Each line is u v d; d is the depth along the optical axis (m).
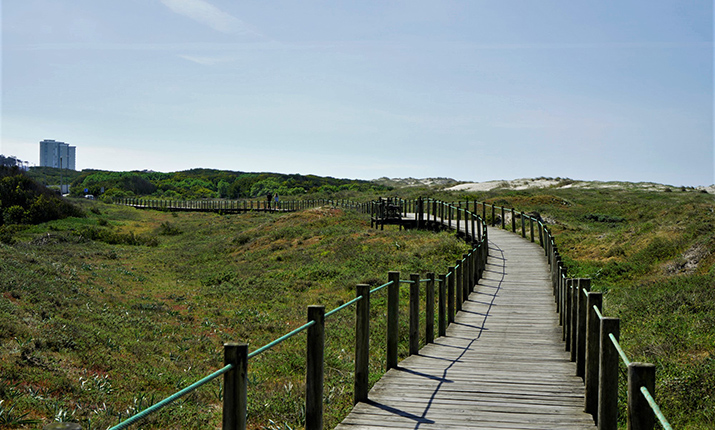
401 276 19.50
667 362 8.45
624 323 11.60
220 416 7.72
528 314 12.16
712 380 7.25
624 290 15.62
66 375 8.81
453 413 5.70
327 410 6.97
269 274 24.02
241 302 18.62
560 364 7.99
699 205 29.80
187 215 68.44
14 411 6.75
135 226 54.28
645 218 41.47
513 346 9.30
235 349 3.73
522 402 6.08
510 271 17.88
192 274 26.78
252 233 38.22
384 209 34.47
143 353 11.02
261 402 7.72
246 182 130.25
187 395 8.52
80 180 141.75
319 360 5.20
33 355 9.20
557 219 40.50
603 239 26.38
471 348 9.13
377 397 6.29
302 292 20.11
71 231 40.56
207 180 151.12
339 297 18.17
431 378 7.12
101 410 7.37
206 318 15.67
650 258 20.39
